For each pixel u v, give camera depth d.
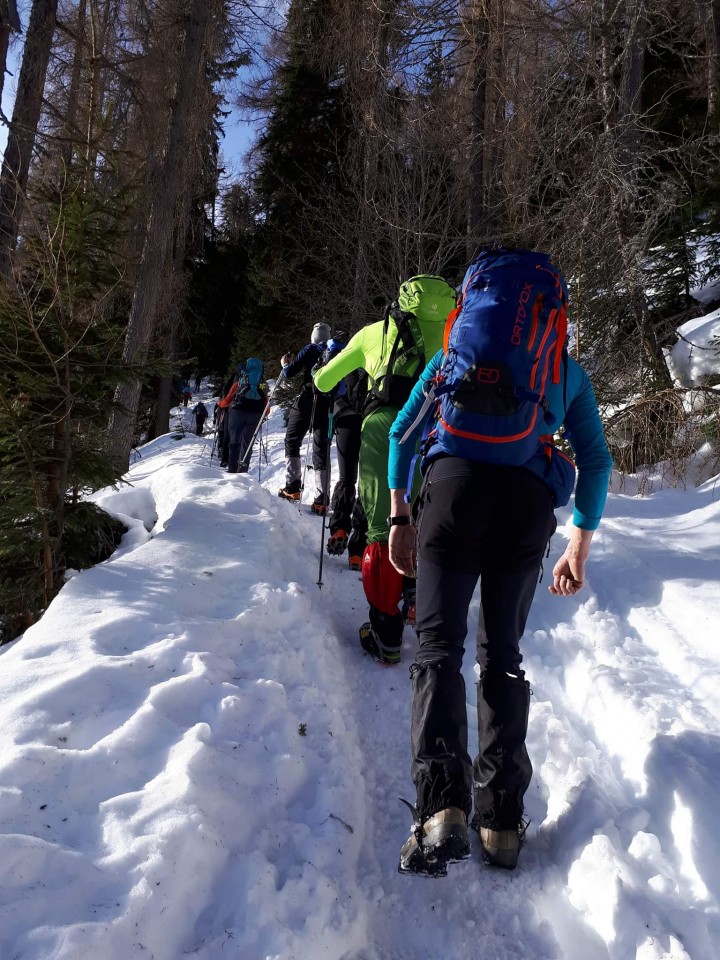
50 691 2.39
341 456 5.13
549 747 2.64
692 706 2.73
